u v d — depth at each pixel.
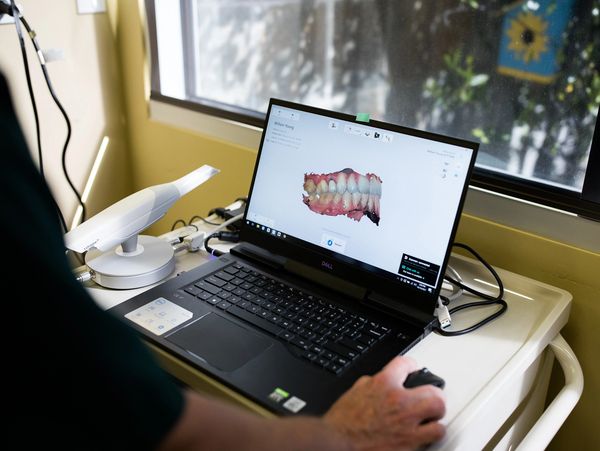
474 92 1.35
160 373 0.54
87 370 0.50
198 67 1.83
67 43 1.66
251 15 1.69
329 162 1.16
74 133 1.75
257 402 0.87
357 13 1.50
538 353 1.03
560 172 1.26
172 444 0.53
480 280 1.21
